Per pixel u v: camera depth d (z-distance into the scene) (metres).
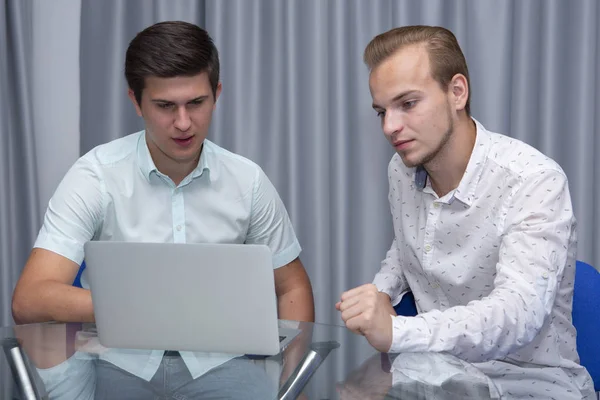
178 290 1.09
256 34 2.21
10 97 2.22
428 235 1.56
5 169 2.18
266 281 1.06
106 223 1.64
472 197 1.47
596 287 1.49
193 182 1.66
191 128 1.47
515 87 2.13
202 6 2.27
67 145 2.30
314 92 2.19
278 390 0.97
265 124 2.24
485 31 2.09
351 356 1.13
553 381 1.19
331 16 2.16
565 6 2.09
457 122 1.45
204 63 1.43
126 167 1.62
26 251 2.26
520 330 1.22
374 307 1.15
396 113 1.41
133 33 2.27
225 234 1.70
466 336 1.19
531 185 1.37
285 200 2.24
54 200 1.57
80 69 2.24
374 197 2.20
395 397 0.94
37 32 2.28
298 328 1.29
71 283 1.51
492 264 1.50
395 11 2.11
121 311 1.13
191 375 1.03
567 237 1.33
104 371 1.05
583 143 2.08
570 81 2.11
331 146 2.19
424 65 1.39
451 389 0.98
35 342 1.20
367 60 1.46
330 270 2.22
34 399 0.95
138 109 1.52
